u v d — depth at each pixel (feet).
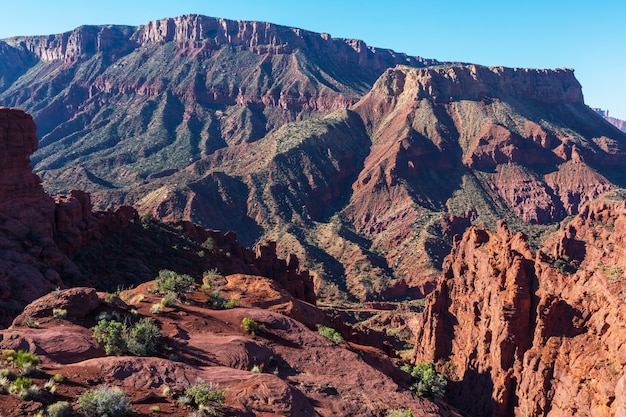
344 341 122.11
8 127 170.71
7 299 132.36
